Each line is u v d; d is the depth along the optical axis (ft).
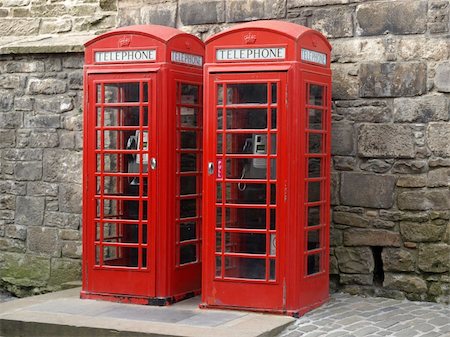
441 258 28.63
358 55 29.78
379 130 29.40
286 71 25.70
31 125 35.42
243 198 26.50
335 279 30.32
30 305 27.96
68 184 34.68
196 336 23.63
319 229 27.73
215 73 26.48
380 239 29.43
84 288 28.78
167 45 27.35
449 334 24.34
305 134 26.32
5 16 37.78
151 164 27.55
